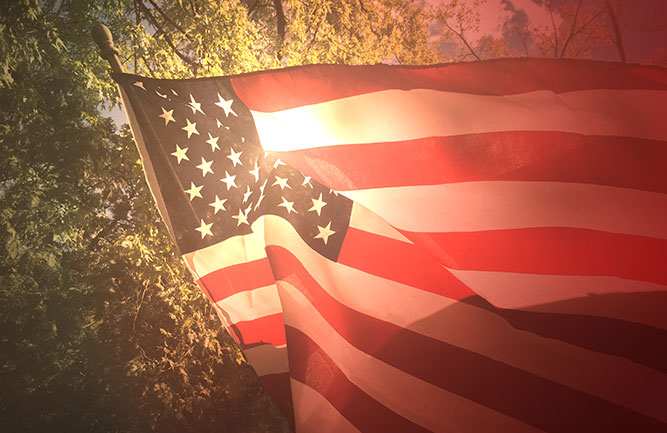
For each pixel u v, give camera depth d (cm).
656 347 309
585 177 334
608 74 336
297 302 399
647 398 302
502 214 338
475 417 334
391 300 373
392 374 354
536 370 325
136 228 1133
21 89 1223
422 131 352
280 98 381
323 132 366
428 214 344
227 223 456
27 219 1217
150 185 467
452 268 341
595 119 336
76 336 1242
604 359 312
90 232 1377
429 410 338
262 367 452
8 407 1190
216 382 1209
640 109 333
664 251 320
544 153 340
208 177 461
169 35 1130
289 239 417
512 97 345
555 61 340
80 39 1171
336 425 354
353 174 357
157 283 1125
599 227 331
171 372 1171
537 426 315
